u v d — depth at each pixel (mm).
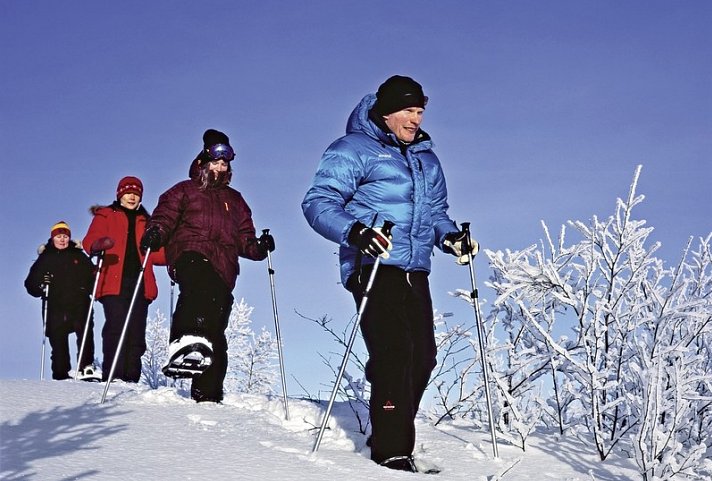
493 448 4359
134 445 3721
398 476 3693
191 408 4840
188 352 5145
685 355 4668
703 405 4590
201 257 5496
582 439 4871
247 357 11352
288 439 4309
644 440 4004
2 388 4902
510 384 5109
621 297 4758
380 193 4262
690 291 5199
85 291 8234
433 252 4605
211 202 5621
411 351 4062
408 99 4254
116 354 5344
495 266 5012
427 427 5043
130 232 7551
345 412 5246
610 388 4652
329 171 4250
